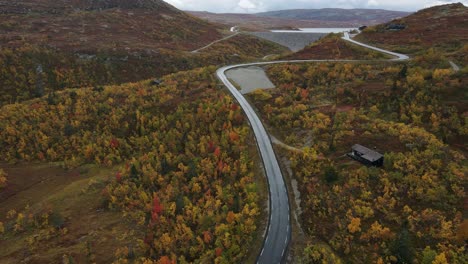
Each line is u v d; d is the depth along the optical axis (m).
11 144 98.31
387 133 73.94
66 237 64.12
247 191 67.56
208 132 91.06
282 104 100.75
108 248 59.78
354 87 101.50
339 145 74.38
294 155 76.00
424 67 106.50
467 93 79.94
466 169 57.66
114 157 92.12
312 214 59.91
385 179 58.97
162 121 98.00
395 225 51.88
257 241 57.16
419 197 54.69
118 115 103.69
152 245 58.44
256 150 82.69
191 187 72.19
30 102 117.19
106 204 73.75
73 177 87.44
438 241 47.28
